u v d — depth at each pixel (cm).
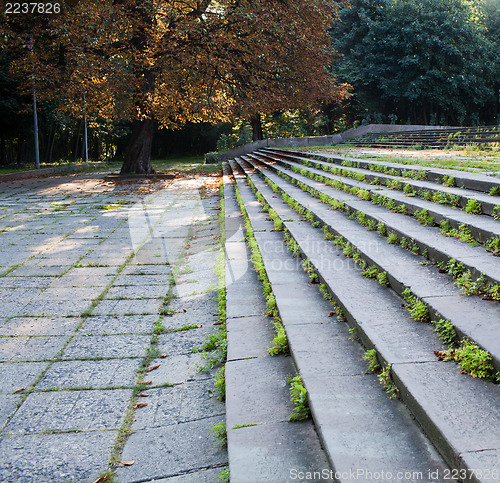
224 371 319
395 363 253
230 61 1795
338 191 824
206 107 1998
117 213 1053
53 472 240
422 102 3800
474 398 217
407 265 398
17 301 501
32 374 346
